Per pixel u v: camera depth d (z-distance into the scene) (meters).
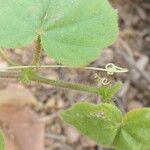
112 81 0.16
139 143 0.15
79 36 0.15
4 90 0.30
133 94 0.34
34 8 0.15
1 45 0.14
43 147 0.31
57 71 0.32
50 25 0.15
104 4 0.15
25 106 0.31
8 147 0.30
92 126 0.15
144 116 0.15
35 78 0.16
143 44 0.36
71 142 0.32
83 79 0.31
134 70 0.34
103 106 0.14
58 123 0.32
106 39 0.15
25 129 0.31
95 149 0.32
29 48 0.33
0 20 0.15
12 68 0.16
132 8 0.38
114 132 0.15
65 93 0.33
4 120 0.30
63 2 0.15
